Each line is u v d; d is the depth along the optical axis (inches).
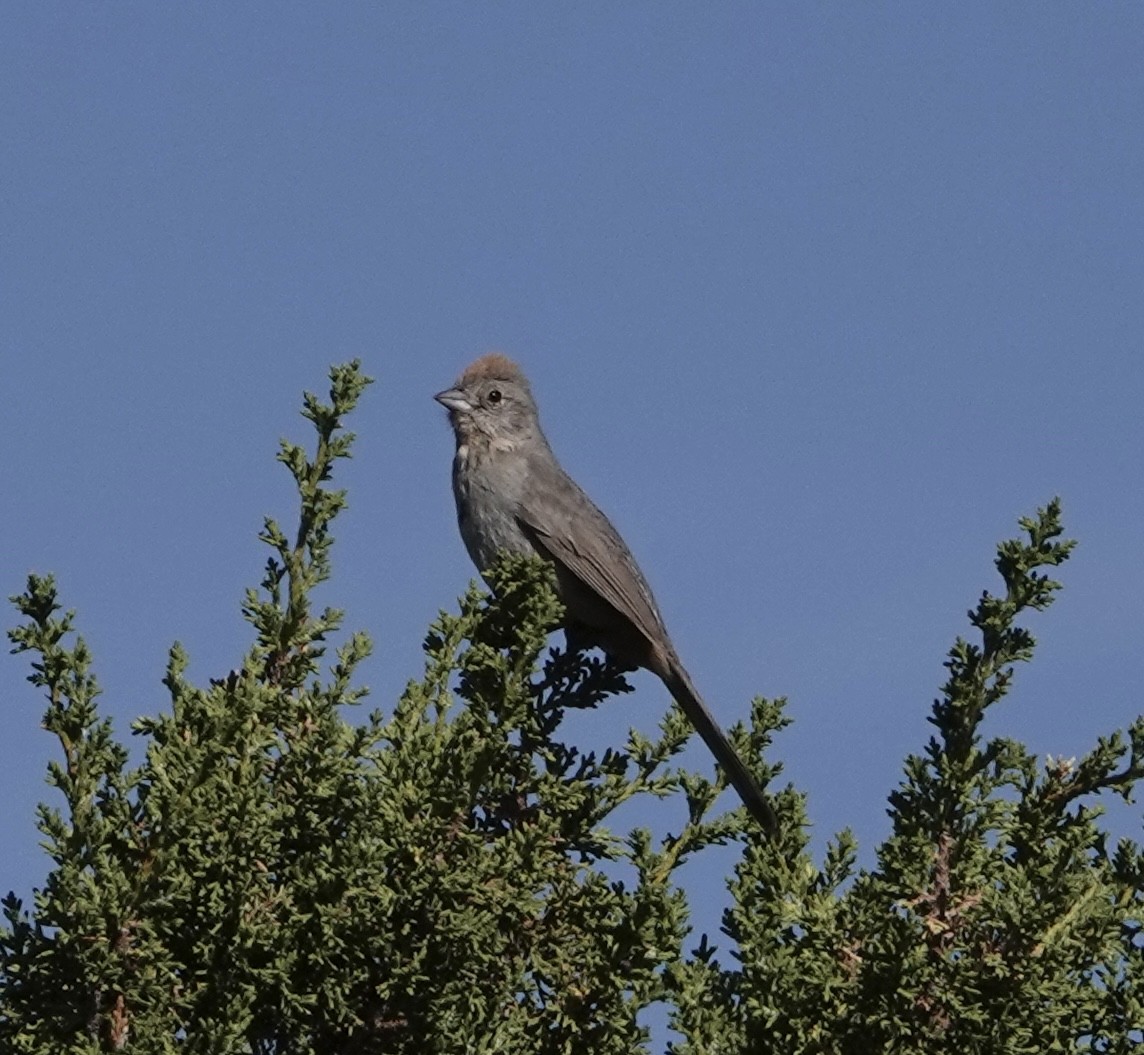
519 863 415.2
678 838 470.3
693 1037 413.1
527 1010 428.8
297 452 444.8
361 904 390.6
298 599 439.2
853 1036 402.9
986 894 408.5
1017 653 438.6
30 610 406.3
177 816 379.9
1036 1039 401.1
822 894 434.9
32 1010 382.9
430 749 420.2
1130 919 417.7
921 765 438.0
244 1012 370.3
